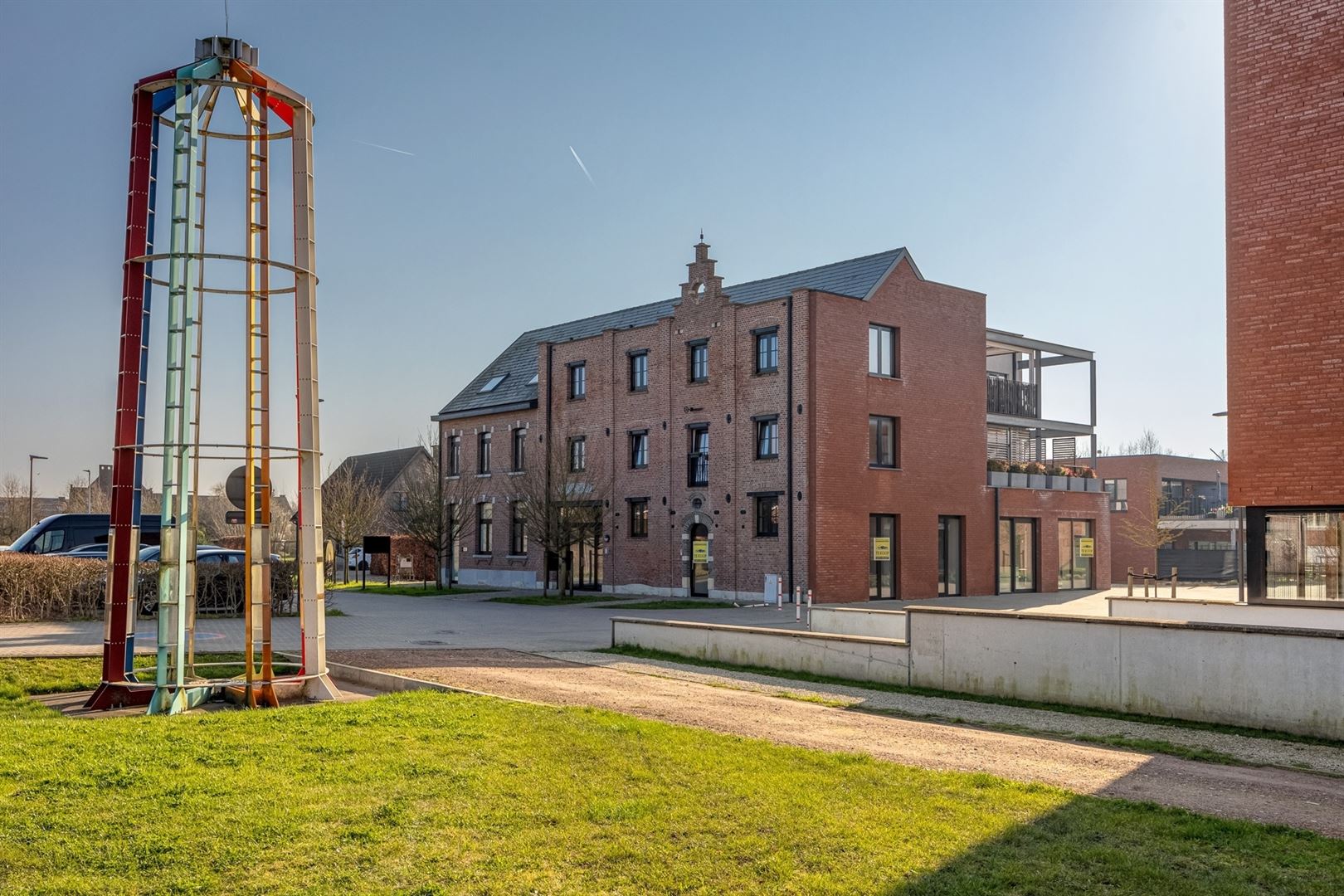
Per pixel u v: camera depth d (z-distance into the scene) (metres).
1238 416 17.38
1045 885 5.43
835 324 30.67
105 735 8.47
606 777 7.44
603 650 18.06
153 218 11.10
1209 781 8.05
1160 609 19.94
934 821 6.49
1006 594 35.09
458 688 12.25
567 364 38.75
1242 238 17.44
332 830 6.13
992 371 42.06
